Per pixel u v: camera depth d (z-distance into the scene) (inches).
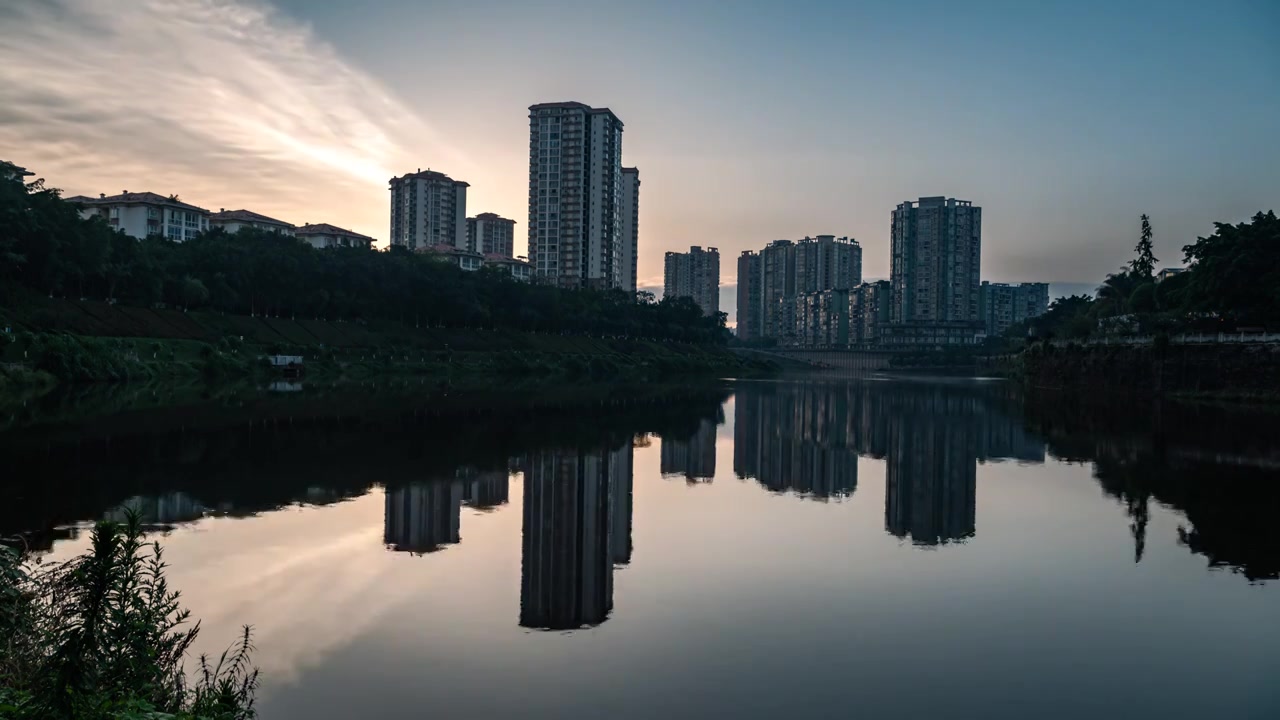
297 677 553.9
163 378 3472.0
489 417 2346.2
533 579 786.8
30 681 368.8
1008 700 537.6
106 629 362.9
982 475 1488.7
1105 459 1665.8
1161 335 3388.3
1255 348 2979.8
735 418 2664.9
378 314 5629.9
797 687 551.2
